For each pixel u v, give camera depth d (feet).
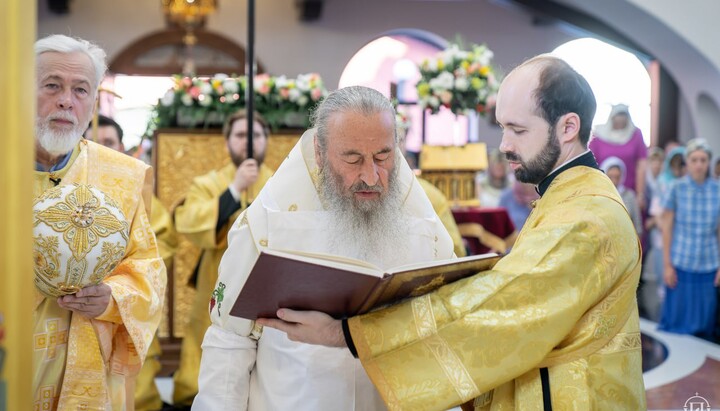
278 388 7.01
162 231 15.80
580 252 6.03
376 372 6.12
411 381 6.06
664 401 16.97
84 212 7.16
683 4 36.06
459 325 6.04
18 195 4.46
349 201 6.68
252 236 7.00
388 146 6.60
